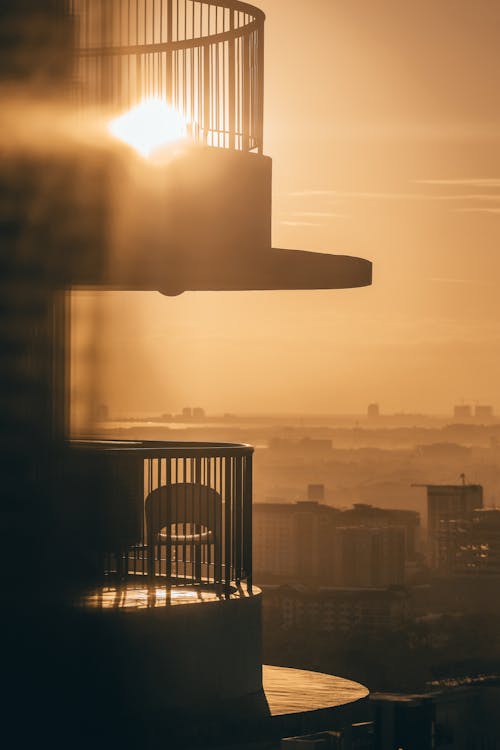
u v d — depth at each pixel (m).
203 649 23.55
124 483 26.27
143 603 23.08
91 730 21.33
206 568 28.28
